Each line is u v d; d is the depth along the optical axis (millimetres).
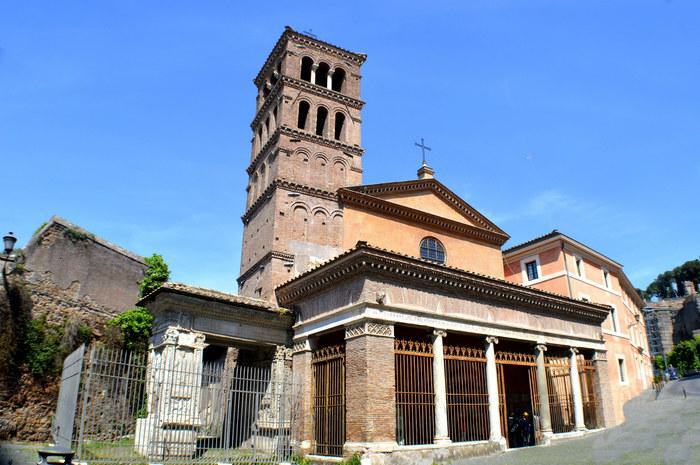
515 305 24375
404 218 30156
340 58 36844
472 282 22203
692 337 90375
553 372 27625
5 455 18281
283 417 20531
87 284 27062
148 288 30062
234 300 22125
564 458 18188
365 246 19031
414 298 20516
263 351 24094
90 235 27797
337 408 20031
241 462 18438
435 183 31922
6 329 22891
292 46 34844
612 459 16859
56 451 11930
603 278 42031
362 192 29062
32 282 24531
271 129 34594
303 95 33750
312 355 22188
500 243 34031
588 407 27547
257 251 31047
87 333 26016
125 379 17156
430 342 21109
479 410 22375
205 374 19500
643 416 30047
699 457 15445
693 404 31844
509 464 17797
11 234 23812
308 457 19922
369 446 17328
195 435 19422
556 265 37812
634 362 43500
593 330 28734
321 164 32500
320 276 21391
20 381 23016
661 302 113750
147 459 17188
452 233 31922
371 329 18781
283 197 29719
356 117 35469
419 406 20344
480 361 22406
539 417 24141
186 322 21172
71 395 17578
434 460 18641
